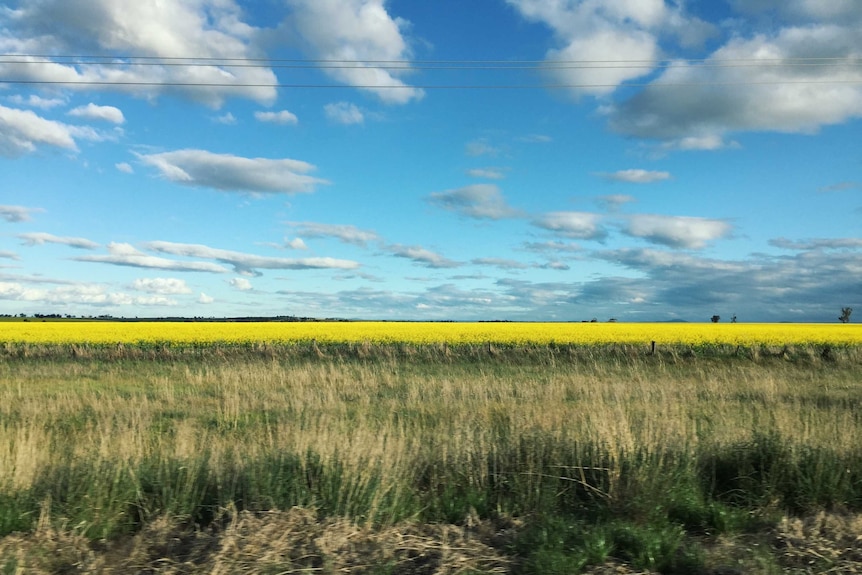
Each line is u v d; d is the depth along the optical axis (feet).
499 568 15.06
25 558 15.17
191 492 19.12
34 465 20.06
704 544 17.03
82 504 17.90
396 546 15.90
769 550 15.99
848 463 21.54
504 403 38.58
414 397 42.04
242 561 14.89
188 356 74.84
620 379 55.01
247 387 49.32
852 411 36.73
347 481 19.17
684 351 75.36
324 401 41.27
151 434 28.89
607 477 20.29
